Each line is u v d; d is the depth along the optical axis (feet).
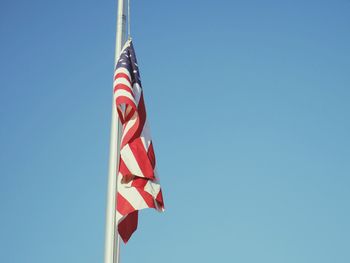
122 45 52.16
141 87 50.52
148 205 46.44
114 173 47.09
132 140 47.70
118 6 53.01
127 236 47.11
